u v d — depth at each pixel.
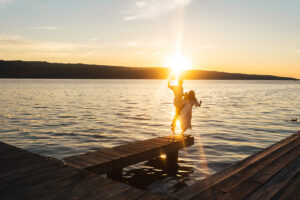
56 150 9.68
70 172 4.75
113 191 3.87
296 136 8.36
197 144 10.78
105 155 6.16
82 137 11.97
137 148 6.89
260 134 13.03
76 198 3.60
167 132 13.32
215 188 4.02
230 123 16.59
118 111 22.77
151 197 3.66
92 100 35.56
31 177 4.46
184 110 7.90
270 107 27.22
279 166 5.17
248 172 4.80
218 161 8.36
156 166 7.93
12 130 13.65
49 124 15.62
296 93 58.53
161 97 44.34
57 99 36.53
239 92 63.59
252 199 3.62
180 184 6.39
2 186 4.05
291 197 3.71
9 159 5.59
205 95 50.22
